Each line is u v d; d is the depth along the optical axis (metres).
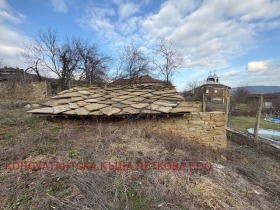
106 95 6.40
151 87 7.42
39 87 13.95
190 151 4.56
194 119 5.48
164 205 2.51
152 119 5.44
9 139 4.26
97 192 2.53
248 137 7.19
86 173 2.90
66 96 6.17
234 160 5.07
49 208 2.24
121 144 4.12
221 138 5.52
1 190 2.50
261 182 4.00
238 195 3.09
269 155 6.09
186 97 23.41
